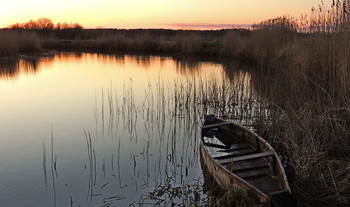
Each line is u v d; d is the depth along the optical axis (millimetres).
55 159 6543
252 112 10312
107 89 13992
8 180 6156
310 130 6102
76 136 8406
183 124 9328
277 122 7309
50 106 11281
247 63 20797
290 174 5773
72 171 6500
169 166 6660
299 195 5027
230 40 25234
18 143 7938
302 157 5422
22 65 21359
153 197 5430
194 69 19469
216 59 24594
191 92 12906
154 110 10781
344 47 7559
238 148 6988
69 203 5395
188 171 6422
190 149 7504
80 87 14469
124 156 7184
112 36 36500
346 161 5453
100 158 7109
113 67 20891
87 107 11156
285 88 9359
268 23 19453
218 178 5492
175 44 30547
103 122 9508
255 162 6102
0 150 7523
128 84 15125
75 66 21344
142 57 27094
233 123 7824
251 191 4633
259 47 19578
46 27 45375
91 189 5812
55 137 8336
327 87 7969
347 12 7789
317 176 5316
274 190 5020
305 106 7035
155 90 13734
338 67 7664
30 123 9422
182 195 5473
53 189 5832
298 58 9914
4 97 12555
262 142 6449
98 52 32156
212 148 7312
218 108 10797
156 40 33188
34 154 7312
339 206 4660
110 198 5512
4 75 17547
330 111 6535
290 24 18000
